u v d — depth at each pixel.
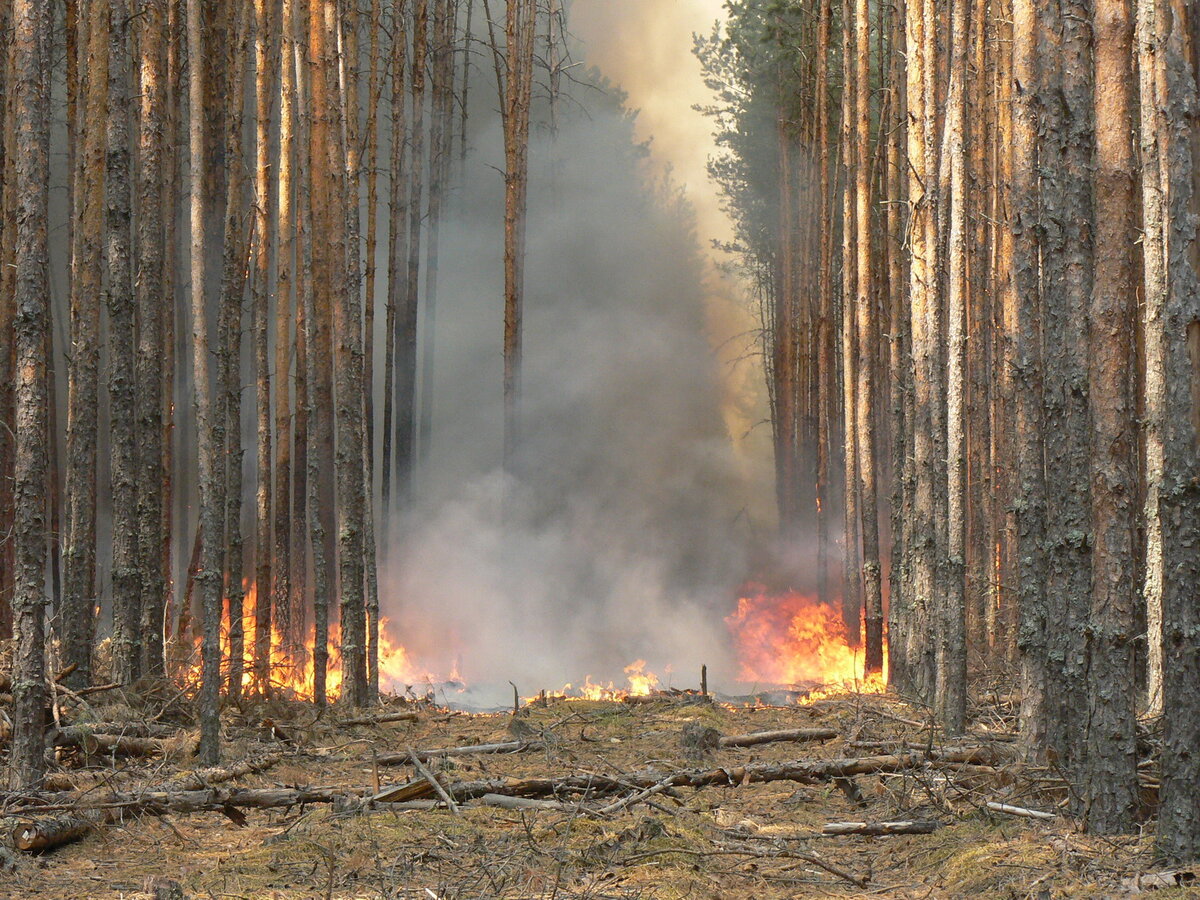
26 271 7.79
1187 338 5.80
